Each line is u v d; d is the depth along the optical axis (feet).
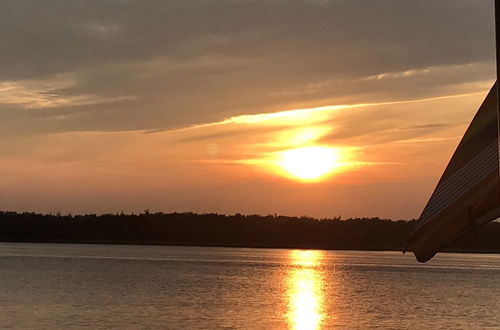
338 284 359.05
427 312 223.92
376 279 411.13
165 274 417.69
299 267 570.46
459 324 193.77
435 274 481.46
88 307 219.61
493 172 14.67
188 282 346.54
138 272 433.48
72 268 467.93
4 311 205.67
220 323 187.32
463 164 15.31
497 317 210.18
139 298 252.83
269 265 601.21
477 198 14.89
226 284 338.34
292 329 179.32
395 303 254.47
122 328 172.35
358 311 225.15
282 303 247.09
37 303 229.66
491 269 582.76
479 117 15.07
